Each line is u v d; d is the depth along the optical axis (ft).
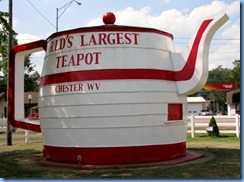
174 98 34.24
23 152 46.26
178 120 34.50
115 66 31.99
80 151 32.04
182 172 28.58
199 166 31.27
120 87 31.60
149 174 27.91
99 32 32.99
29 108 174.50
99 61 32.17
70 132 32.48
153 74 32.89
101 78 31.76
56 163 33.14
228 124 64.95
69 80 32.73
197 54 33.88
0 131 88.53
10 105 39.93
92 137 31.65
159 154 32.73
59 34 34.76
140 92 31.94
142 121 31.86
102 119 31.45
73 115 32.24
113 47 32.50
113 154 31.45
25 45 39.50
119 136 31.45
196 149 44.14
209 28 33.47
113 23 35.83
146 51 33.19
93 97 31.63
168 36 36.50
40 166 33.60
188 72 34.35
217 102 234.38
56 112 33.47
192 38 34.50
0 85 191.83
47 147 35.09
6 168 33.17
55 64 34.32
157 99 32.68
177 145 34.60
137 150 31.73
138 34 33.40
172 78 34.55
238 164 32.35
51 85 34.19
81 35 33.32
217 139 58.75
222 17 32.94
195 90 34.35
